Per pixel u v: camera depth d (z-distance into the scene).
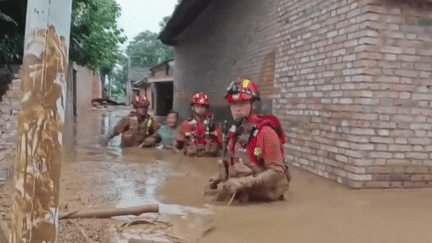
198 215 3.35
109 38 15.25
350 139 4.73
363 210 3.69
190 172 5.29
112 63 16.58
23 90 1.38
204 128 6.77
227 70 9.98
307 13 5.74
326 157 5.20
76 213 3.12
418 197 4.27
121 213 3.22
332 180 5.05
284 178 3.88
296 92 6.01
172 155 6.77
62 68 1.40
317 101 5.43
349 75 4.79
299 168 5.82
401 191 4.56
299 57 5.95
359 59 4.61
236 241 2.78
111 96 48.38
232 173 3.92
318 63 5.43
